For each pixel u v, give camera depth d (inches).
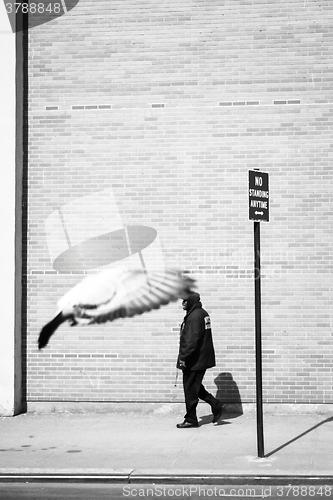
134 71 457.4
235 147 448.1
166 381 449.4
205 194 449.7
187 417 406.9
